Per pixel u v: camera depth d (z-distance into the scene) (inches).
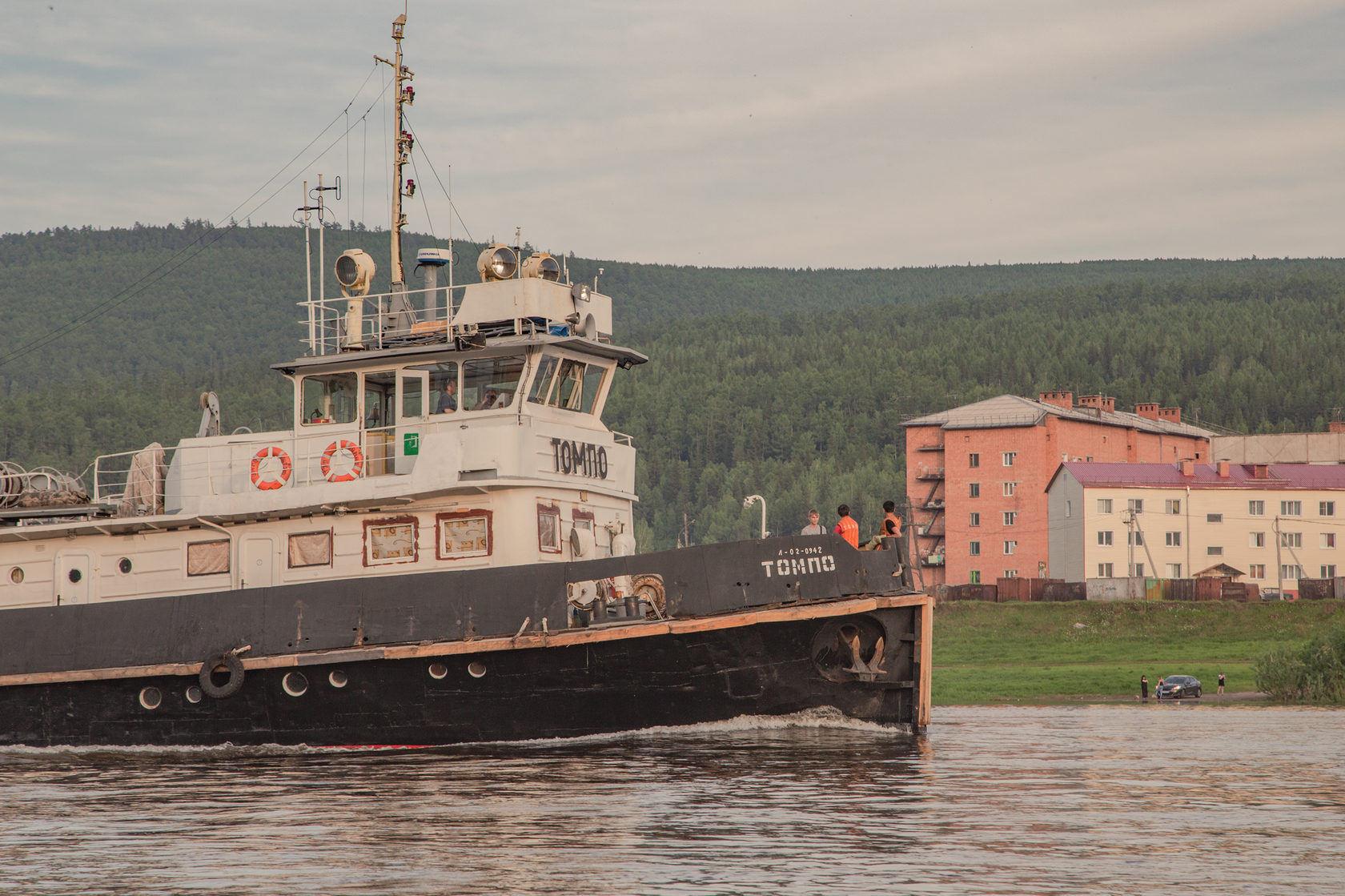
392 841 1584.6
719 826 1663.4
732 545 2341.3
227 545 2536.9
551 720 2331.4
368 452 2504.9
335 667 2361.0
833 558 2352.4
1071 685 6505.9
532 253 2581.2
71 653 2492.6
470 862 1476.4
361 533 2454.5
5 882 1424.7
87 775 2177.7
